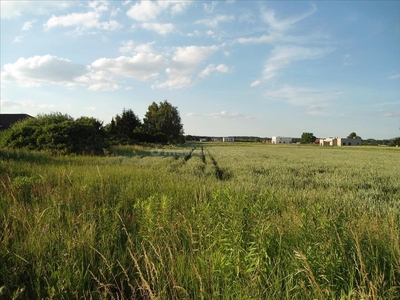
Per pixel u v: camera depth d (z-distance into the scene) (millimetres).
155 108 81812
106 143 25375
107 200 6020
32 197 5988
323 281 2617
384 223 4195
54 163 13789
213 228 3654
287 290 2537
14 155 15352
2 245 3352
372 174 14680
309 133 150250
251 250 2820
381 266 3104
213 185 8273
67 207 5098
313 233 3174
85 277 2924
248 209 3727
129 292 3023
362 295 2312
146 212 4066
